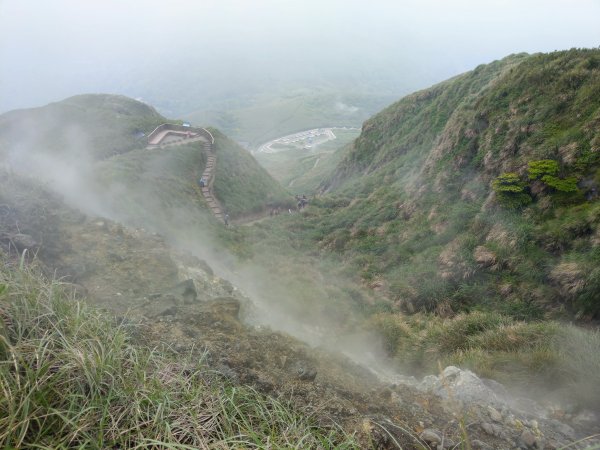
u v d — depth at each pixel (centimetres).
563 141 1454
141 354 270
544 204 1366
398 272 1591
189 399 227
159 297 575
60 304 261
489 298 1245
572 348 580
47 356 203
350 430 275
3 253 437
